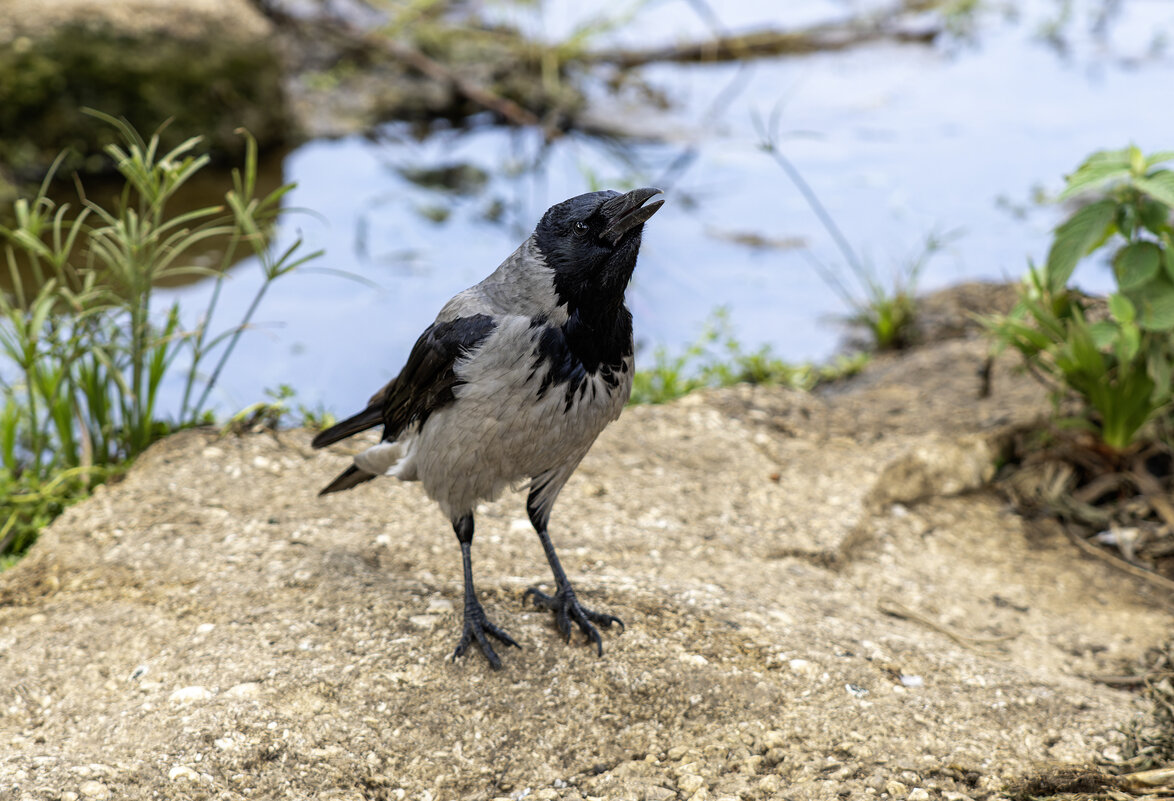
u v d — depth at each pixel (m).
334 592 7.70
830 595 8.51
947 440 10.72
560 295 6.33
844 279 14.65
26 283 13.58
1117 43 21.89
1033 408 11.21
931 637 8.11
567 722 6.66
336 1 21.70
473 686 6.85
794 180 17.16
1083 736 6.85
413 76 20.28
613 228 6.20
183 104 17.53
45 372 10.24
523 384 6.41
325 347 12.73
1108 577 9.39
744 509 9.66
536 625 7.37
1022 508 10.41
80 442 10.66
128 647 7.29
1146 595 9.15
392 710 6.65
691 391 12.35
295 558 8.23
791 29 22.97
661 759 6.47
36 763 6.12
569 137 19.27
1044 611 8.86
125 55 17.03
